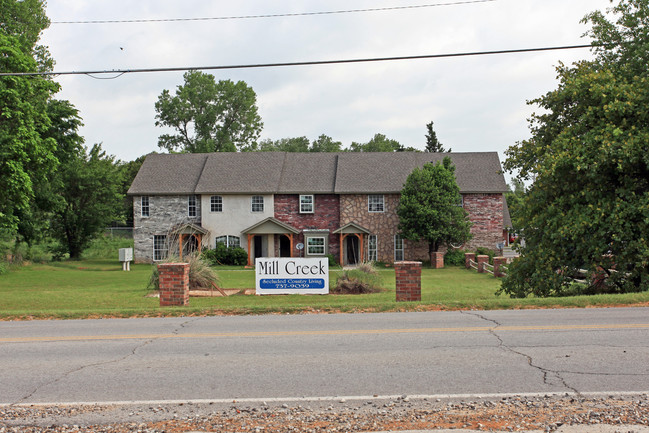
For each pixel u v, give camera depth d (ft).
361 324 33.42
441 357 24.31
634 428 15.79
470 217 138.51
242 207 139.03
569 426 16.05
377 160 145.89
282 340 28.86
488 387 19.93
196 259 69.41
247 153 150.30
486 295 64.23
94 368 23.70
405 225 128.57
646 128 51.37
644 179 55.16
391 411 17.75
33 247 174.91
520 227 61.21
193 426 16.87
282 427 16.61
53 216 147.95
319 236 136.87
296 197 138.82
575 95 57.47
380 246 136.67
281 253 141.69
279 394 19.71
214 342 28.68
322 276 60.34
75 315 39.70
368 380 21.12
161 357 25.46
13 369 23.70
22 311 40.86
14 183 74.79
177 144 223.92
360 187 136.87
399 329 31.24
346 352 25.72
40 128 89.15
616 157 50.49
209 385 20.93
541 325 31.24
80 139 118.93
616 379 20.45
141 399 19.47
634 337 27.37
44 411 18.42
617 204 50.37
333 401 18.86
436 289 73.41
